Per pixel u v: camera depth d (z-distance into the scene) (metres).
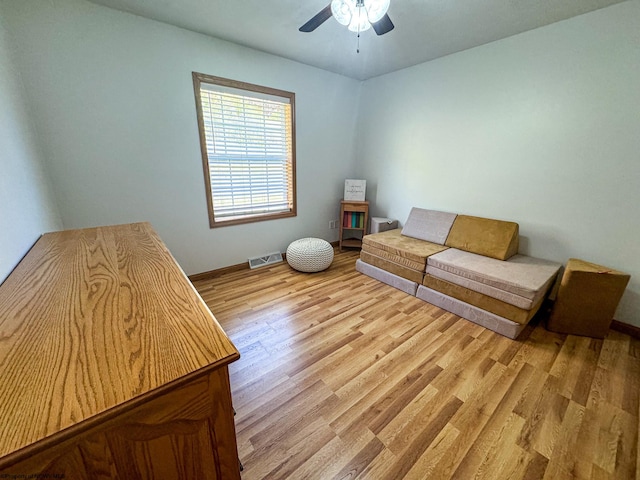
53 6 1.80
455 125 2.88
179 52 2.33
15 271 1.01
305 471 1.14
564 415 1.39
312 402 1.46
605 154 2.03
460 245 2.72
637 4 1.78
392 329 2.10
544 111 2.27
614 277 1.85
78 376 0.52
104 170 2.20
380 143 3.68
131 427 0.51
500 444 1.25
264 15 2.07
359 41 2.48
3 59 1.50
